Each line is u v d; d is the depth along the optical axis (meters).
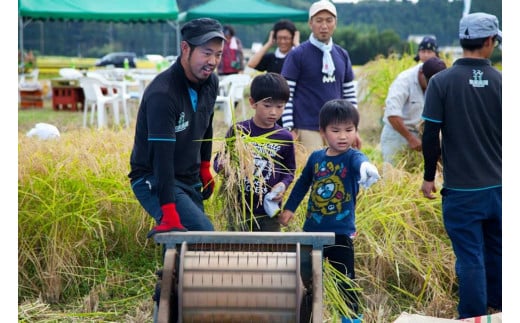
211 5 18.61
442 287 5.25
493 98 4.52
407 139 6.85
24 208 5.34
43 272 5.14
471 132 4.52
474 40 4.55
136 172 4.08
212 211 5.23
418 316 3.81
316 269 3.34
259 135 4.71
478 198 4.54
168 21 17.70
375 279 5.28
